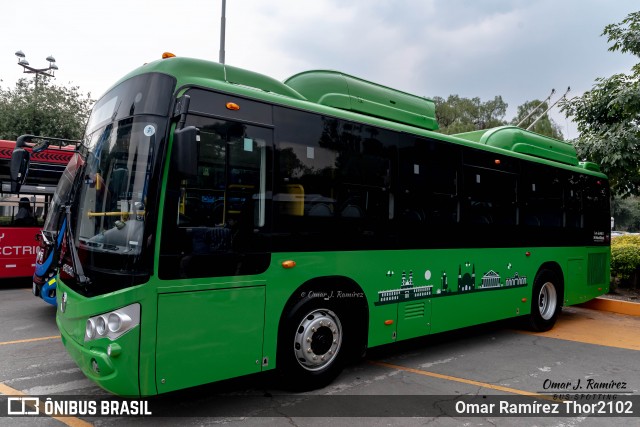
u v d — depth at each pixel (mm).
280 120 4293
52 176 10219
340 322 4750
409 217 5395
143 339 3342
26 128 18781
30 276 10023
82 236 3959
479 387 4859
